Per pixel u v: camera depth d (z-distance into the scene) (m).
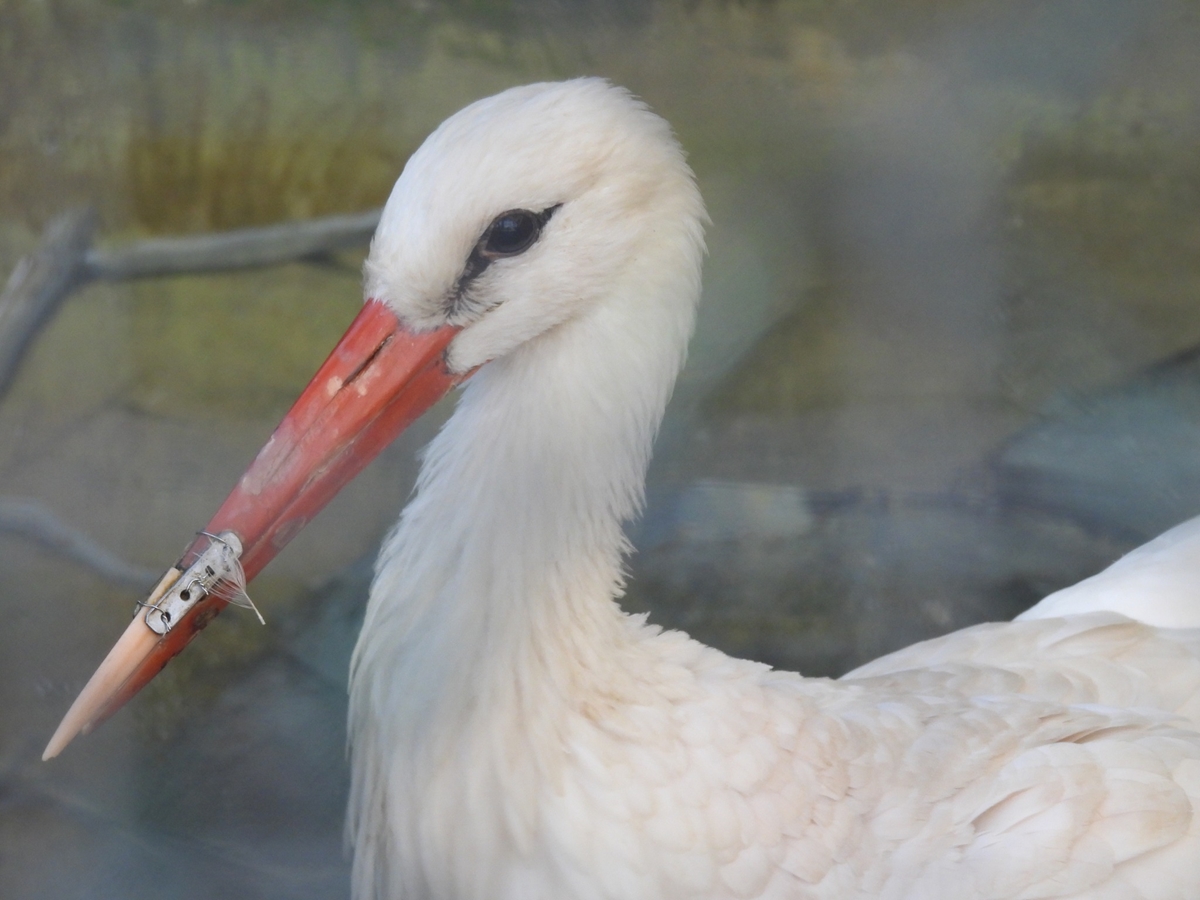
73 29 9.35
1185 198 9.55
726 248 9.09
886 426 7.90
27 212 8.43
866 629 6.71
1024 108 10.06
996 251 9.01
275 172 8.93
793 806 3.28
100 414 7.43
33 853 5.38
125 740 5.92
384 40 9.84
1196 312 8.64
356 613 6.63
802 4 10.54
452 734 3.26
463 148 3.22
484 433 3.32
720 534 7.20
